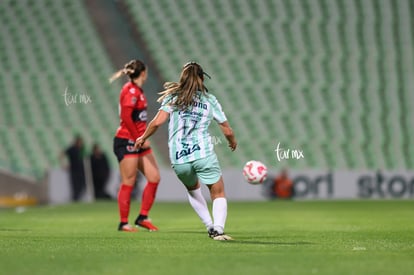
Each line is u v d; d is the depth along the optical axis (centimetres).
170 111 3067
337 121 10506
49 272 2183
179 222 4934
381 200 8456
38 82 10775
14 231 3975
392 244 3059
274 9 11444
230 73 10906
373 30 11331
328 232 3850
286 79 10881
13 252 2730
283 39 11238
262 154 10194
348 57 11119
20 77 10831
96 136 10269
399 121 10581
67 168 8894
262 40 11219
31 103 10575
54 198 8862
